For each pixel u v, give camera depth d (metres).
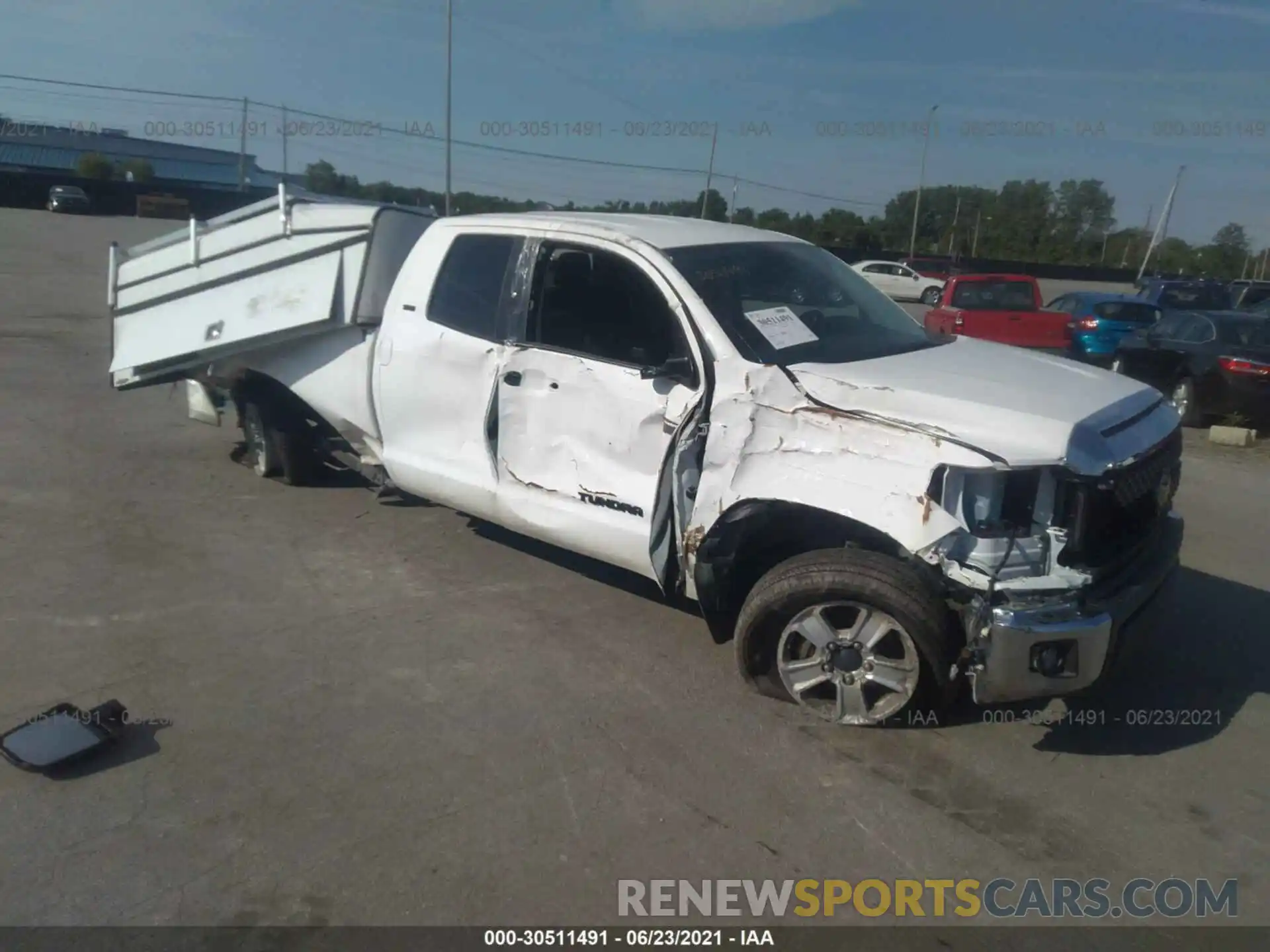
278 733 4.18
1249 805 3.82
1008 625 3.73
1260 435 12.43
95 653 4.84
